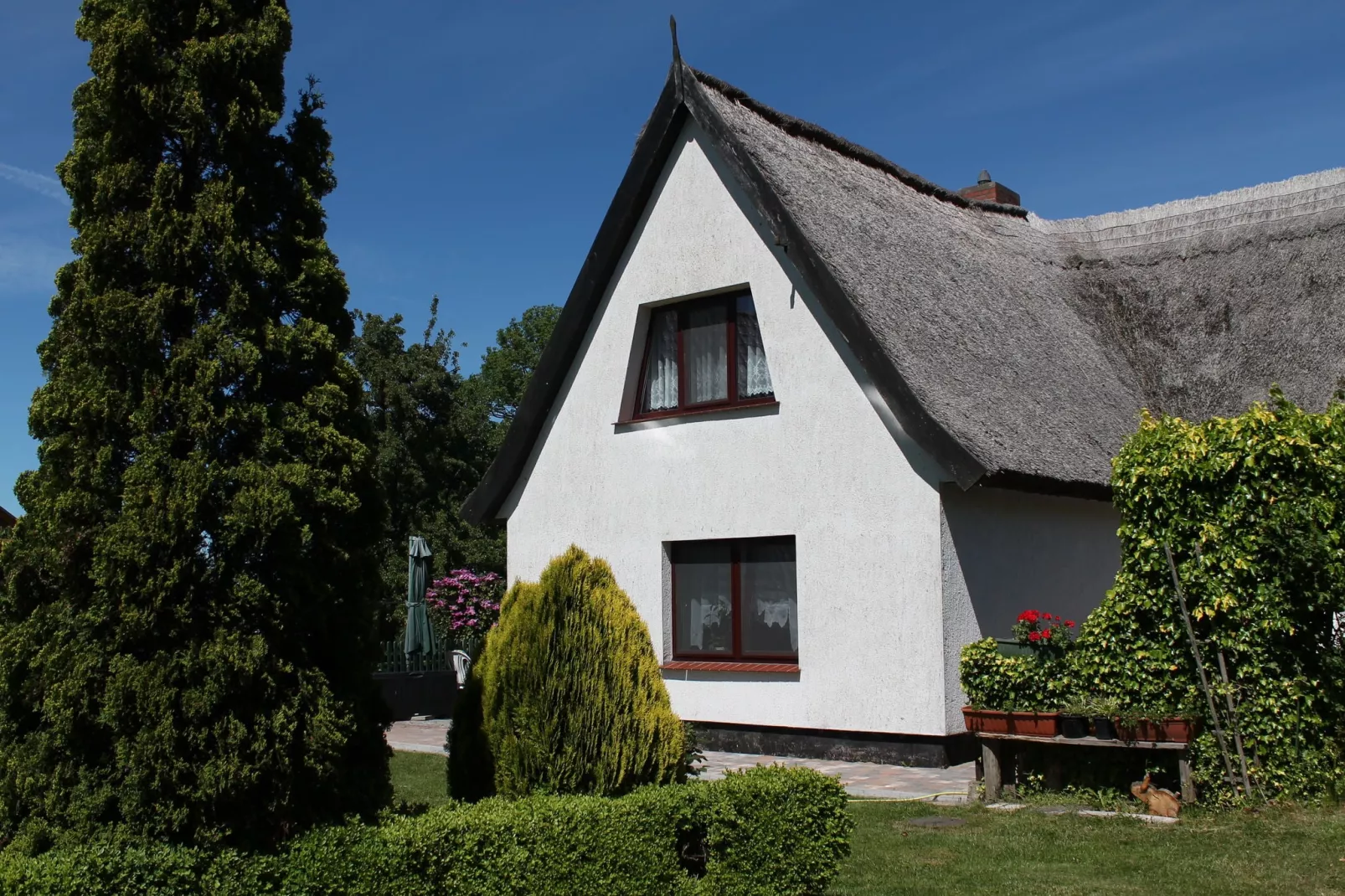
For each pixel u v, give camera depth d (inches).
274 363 251.6
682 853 279.6
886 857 327.9
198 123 251.9
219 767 222.4
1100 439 595.8
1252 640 368.2
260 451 242.2
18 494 242.1
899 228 642.8
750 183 562.3
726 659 573.9
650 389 622.5
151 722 221.9
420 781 467.2
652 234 610.5
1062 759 406.9
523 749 281.7
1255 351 681.0
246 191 258.5
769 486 553.9
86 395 235.8
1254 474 369.7
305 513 243.1
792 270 551.8
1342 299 666.8
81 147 250.5
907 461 505.7
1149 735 372.8
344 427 259.9
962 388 534.9
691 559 593.9
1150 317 746.8
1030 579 551.2
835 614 526.0
